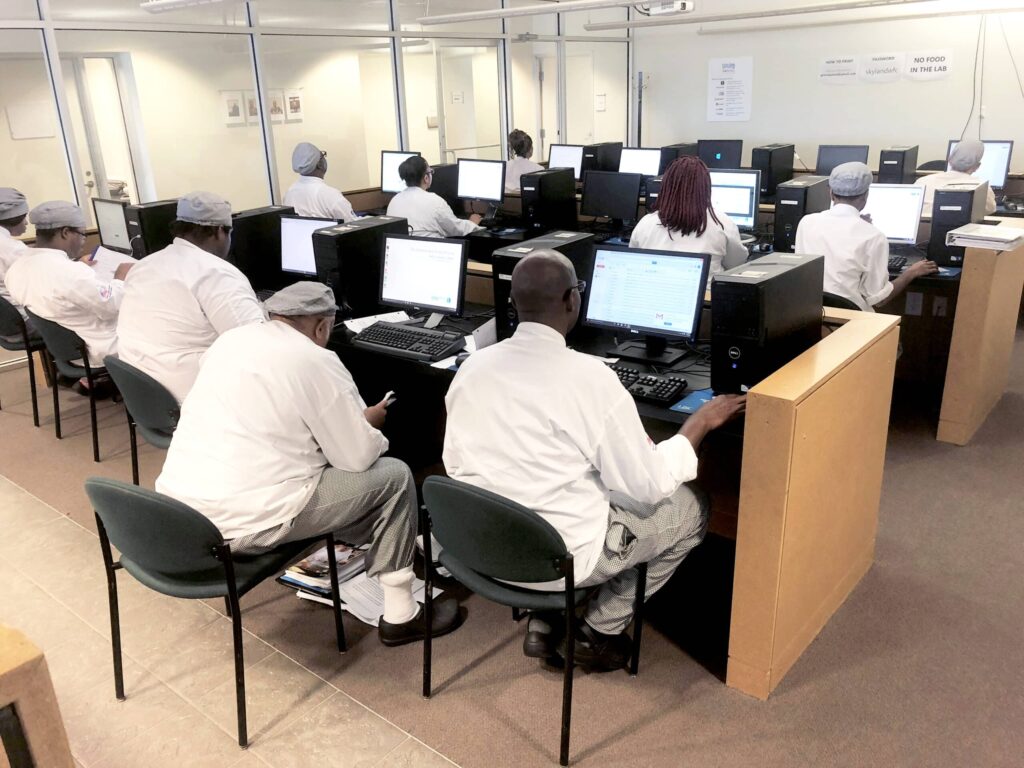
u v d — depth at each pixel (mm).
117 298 3289
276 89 6094
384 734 1857
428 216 4527
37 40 4672
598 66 8883
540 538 1574
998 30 6484
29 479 3201
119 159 5648
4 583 2498
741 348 1986
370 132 7043
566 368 1690
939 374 3836
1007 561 2445
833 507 2033
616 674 2027
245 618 2311
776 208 4078
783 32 7562
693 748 1780
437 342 2688
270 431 1873
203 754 1818
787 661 1993
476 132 8070
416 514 2129
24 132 4852
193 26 5414
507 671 2061
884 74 7117
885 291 3170
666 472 1753
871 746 1767
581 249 2623
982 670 1991
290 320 1975
